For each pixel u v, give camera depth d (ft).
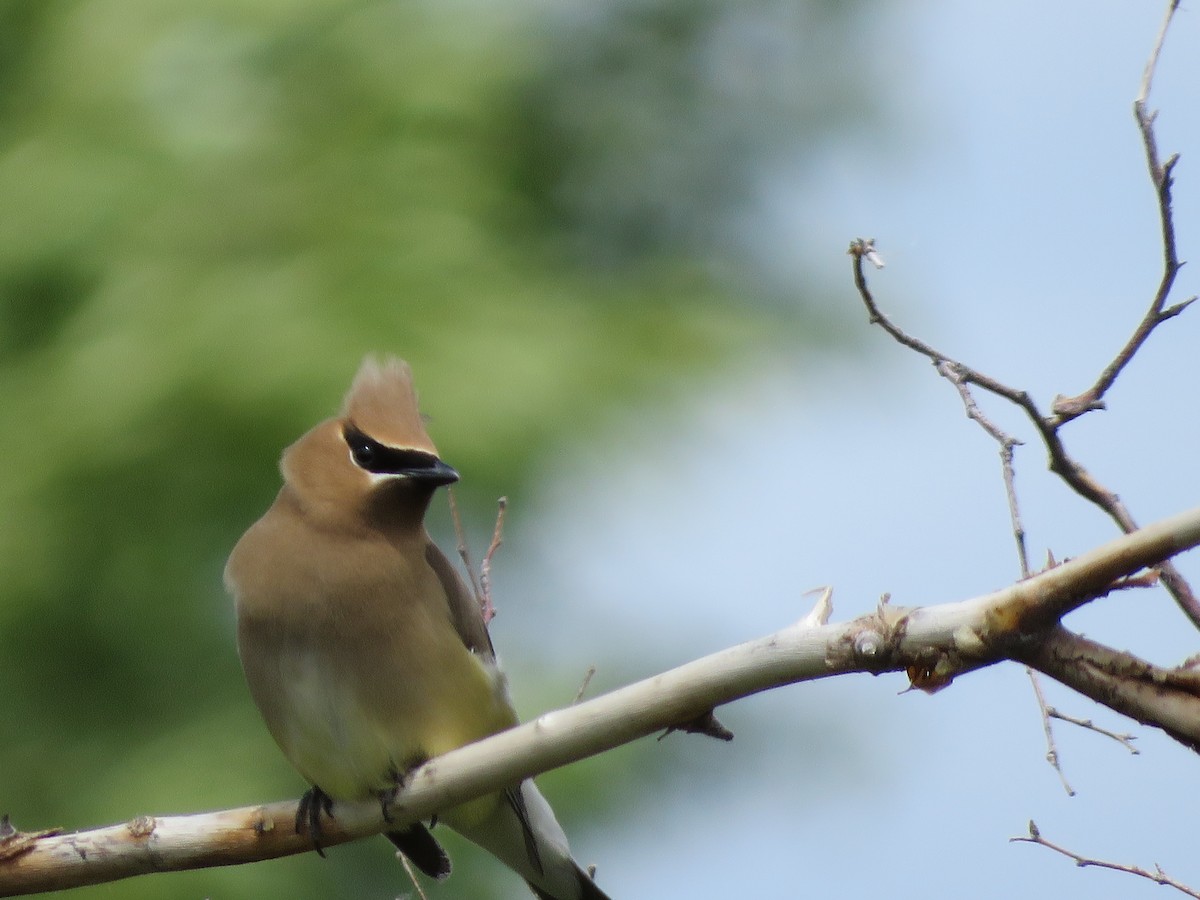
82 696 50.21
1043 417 21.29
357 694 25.75
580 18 72.23
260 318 48.75
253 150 52.44
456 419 48.62
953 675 19.86
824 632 20.39
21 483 48.29
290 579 26.04
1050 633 19.38
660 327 56.80
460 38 55.77
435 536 52.01
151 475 48.03
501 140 58.95
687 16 73.51
